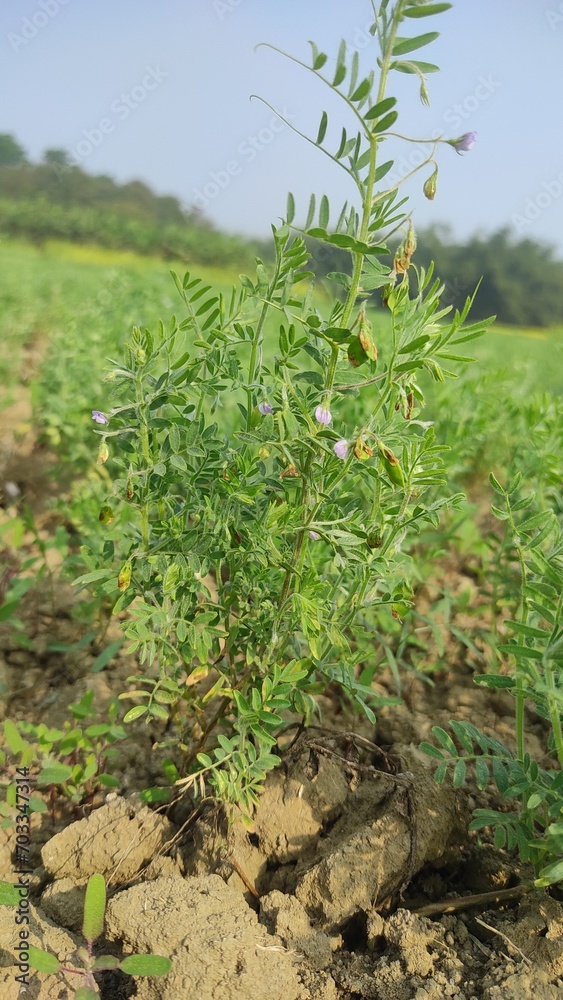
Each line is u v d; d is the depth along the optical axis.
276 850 2.20
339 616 2.25
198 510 2.15
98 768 2.62
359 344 1.69
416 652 3.39
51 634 3.44
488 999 1.76
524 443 3.97
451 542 4.07
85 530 3.32
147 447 2.08
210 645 2.08
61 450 4.86
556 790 1.87
